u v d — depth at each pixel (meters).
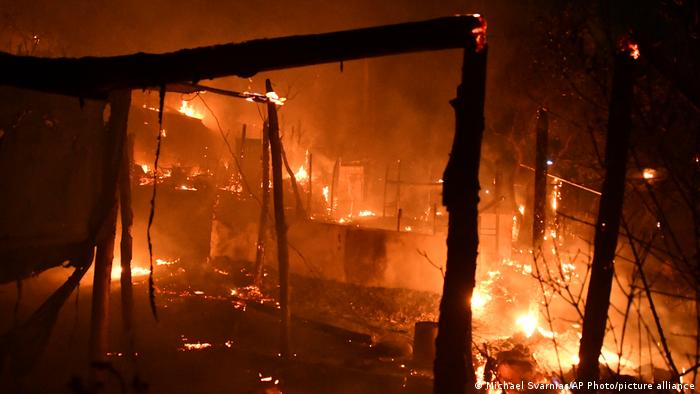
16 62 5.05
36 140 6.31
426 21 4.47
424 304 13.40
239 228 15.85
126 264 8.29
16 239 5.96
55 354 8.34
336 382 8.30
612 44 5.29
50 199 6.48
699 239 4.40
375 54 4.62
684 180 4.61
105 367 5.03
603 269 5.20
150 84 5.13
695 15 4.95
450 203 4.50
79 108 6.82
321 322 11.23
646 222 7.59
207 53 4.89
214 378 8.12
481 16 4.45
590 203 12.67
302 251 14.93
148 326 10.35
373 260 14.23
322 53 4.68
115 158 6.91
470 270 4.47
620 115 5.16
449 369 4.48
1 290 10.62
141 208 16.08
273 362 8.94
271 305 12.23
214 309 11.62
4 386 6.13
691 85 4.98
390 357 9.80
